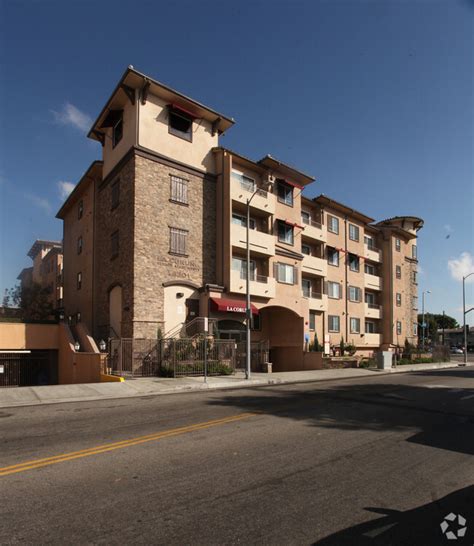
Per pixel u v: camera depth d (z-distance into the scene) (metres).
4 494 4.98
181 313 23.89
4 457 6.45
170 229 23.95
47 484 5.30
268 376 21.42
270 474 5.75
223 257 25.53
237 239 25.88
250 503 4.75
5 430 8.34
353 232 41.81
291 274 30.47
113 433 8.04
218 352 21.97
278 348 31.70
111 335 24.11
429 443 7.60
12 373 23.50
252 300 26.95
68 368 22.41
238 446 7.15
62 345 23.84
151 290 22.70
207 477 5.59
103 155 27.83
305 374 23.59
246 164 28.17
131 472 5.77
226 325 26.34
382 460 6.50
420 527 4.23
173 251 23.88
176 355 20.02
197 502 4.76
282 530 4.11
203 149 26.33
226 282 25.09
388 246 46.19
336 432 8.32
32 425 8.82
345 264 40.03
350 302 40.25
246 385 18.00
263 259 28.84
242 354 24.42
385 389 16.06
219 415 9.95
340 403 12.09
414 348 44.44
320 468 6.05
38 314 35.25
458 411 11.19
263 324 31.53
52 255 44.00
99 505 4.66
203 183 25.98
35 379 24.20
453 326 118.44
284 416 9.92
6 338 23.17
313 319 35.41
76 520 4.30
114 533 4.02
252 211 28.25
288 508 4.63
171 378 18.64
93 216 28.69
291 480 5.53
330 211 38.81
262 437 7.81
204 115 26.28
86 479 5.48
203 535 3.99
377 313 44.25
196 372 19.80
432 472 5.96
